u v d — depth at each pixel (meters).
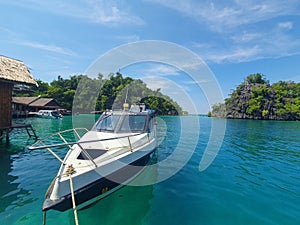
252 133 21.20
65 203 3.84
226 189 6.21
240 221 4.47
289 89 66.00
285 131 23.91
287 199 5.57
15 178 6.63
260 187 6.40
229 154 10.89
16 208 4.77
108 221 4.37
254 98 59.78
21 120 29.38
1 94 11.34
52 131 18.50
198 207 5.06
